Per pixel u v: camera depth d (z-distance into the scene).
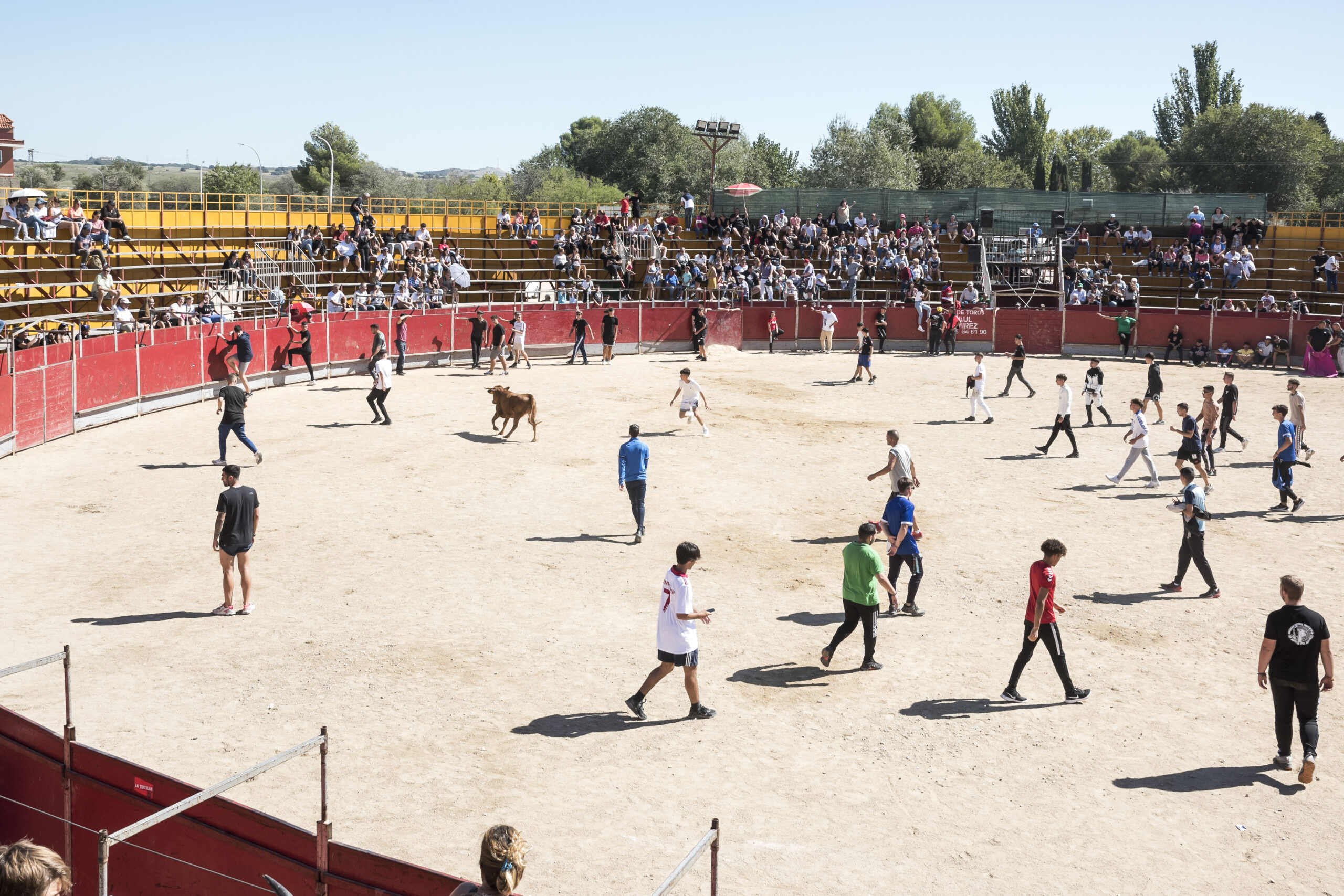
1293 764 10.44
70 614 14.03
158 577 15.56
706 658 12.96
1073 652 13.28
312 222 46.38
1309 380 36.59
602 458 24.08
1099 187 133.00
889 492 21.47
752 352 45.91
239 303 35.03
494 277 47.38
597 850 8.73
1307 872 8.64
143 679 11.98
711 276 47.38
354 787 9.67
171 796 7.81
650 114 104.38
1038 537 18.34
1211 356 41.34
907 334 46.41
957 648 13.40
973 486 22.00
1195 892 8.35
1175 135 110.94
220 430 22.41
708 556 17.06
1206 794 9.88
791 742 10.80
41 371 24.38
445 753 10.40
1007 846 8.96
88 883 8.34
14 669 8.41
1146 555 17.28
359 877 6.99
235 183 117.69
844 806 9.57
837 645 12.66
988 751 10.67
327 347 35.50
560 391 33.56
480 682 12.12
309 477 21.77
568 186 99.69
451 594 15.04
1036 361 42.28
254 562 16.42
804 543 17.91
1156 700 11.89
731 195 59.12
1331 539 18.14
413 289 41.47
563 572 16.11
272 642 13.16
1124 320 42.28
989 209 54.56
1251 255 50.28
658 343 45.00
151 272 37.09
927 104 112.25
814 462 24.14
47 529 17.88
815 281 48.28
